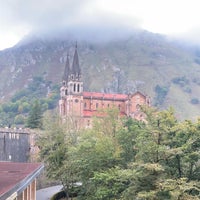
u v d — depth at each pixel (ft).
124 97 493.36
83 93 483.51
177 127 101.60
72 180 159.12
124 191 102.94
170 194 86.02
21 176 60.29
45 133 179.93
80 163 134.82
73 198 161.68
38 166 77.87
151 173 94.02
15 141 223.71
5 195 44.16
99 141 132.98
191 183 89.81
